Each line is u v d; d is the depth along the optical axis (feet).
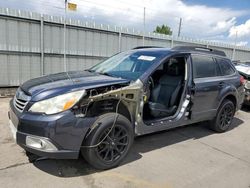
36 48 29.01
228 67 18.08
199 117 15.48
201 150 14.32
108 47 35.24
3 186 9.53
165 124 13.39
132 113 11.85
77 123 9.89
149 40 39.34
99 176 10.66
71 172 10.81
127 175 10.90
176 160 12.75
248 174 11.83
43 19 28.89
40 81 11.61
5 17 26.37
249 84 24.57
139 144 14.48
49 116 9.56
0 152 12.19
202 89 15.08
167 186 10.28
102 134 10.63
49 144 9.55
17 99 10.87
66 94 9.93
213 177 11.31
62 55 31.27
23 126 9.79
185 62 14.65
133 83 11.85
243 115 24.21
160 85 14.78
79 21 31.86
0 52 26.71
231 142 16.07
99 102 10.88
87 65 33.81
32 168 10.93
